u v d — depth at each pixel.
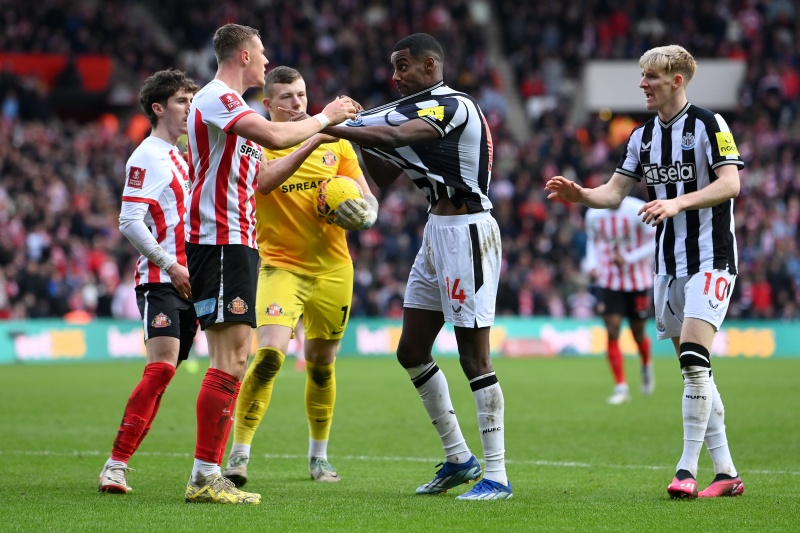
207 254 23.44
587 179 109.19
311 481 27.53
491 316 24.23
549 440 36.72
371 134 22.81
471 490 24.25
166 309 25.88
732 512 22.17
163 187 25.80
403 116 23.14
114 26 121.31
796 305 95.94
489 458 24.30
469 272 23.98
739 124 118.44
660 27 132.50
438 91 24.02
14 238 85.50
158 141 26.14
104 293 84.44
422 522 20.89
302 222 27.75
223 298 23.39
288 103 28.19
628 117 125.69
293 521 20.94
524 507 22.75
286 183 27.75
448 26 127.81
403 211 102.25
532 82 129.25
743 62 122.94
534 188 106.56
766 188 108.44
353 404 49.66
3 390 55.56
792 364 78.88
